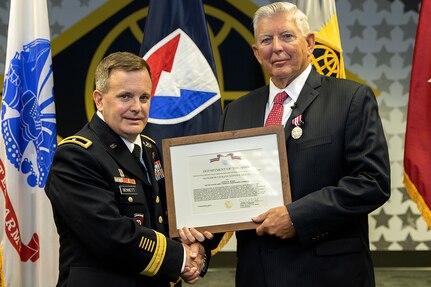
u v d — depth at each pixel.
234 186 1.87
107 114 1.82
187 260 1.83
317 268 1.82
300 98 1.95
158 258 1.76
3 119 2.72
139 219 1.81
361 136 1.83
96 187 1.75
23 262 2.71
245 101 2.13
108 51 4.73
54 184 1.79
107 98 1.81
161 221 1.90
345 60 4.93
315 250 1.83
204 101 2.87
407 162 2.71
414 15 4.91
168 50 2.89
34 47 2.80
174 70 2.87
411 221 4.92
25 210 2.73
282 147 1.85
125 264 1.74
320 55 2.87
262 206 1.85
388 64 4.92
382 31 4.91
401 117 4.93
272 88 2.04
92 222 1.71
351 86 1.93
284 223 1.78
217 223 1.87
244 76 4.74
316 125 1.88
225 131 1.97
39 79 2.78
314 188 1.85
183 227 1.88
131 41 4.73
